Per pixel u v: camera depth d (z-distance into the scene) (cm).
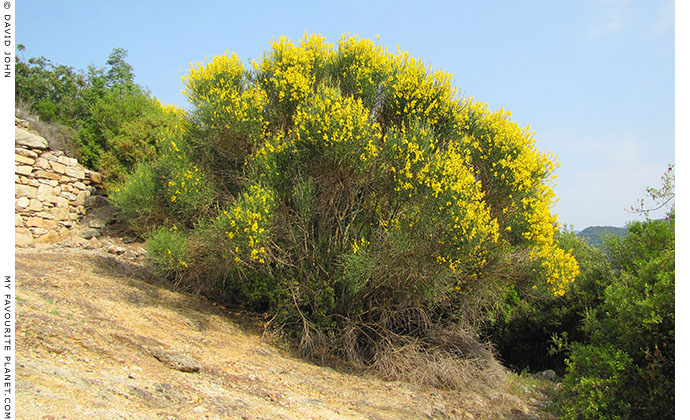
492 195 744
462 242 607
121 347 454
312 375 567
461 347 736
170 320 609
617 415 462
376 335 714
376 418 462
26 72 1895
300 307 729
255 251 618
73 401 309
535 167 739
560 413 534
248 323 743
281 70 791
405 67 812
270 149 686
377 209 694
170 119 1213
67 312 501
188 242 749
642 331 477
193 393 394
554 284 738
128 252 906
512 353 1043
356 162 661
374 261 646
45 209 990
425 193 620
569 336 955
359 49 830
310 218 728
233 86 789
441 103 783
